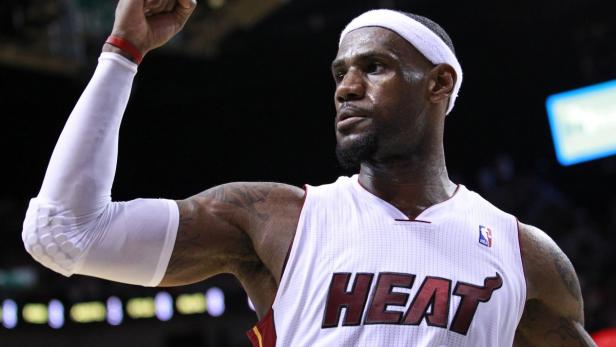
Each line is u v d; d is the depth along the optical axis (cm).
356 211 374
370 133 377
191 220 370
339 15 2380
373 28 389
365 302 348
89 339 2197
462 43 2520
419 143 389
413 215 380
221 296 2269
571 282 405
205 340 2264
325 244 362
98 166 348
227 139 2800
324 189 387
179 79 2545
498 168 2527
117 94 356
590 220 2634
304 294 352
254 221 376
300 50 2494
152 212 365
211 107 2712
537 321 405
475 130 2739
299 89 2655
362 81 383
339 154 385
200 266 378
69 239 344
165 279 372
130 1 364
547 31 2505
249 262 382
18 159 2559
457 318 351
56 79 2362
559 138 2536
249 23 2198
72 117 352
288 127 2769
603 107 2461
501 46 2542
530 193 2423
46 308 2144
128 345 2220
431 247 365
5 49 1916
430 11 2355
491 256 375
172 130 2752
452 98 411
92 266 356
